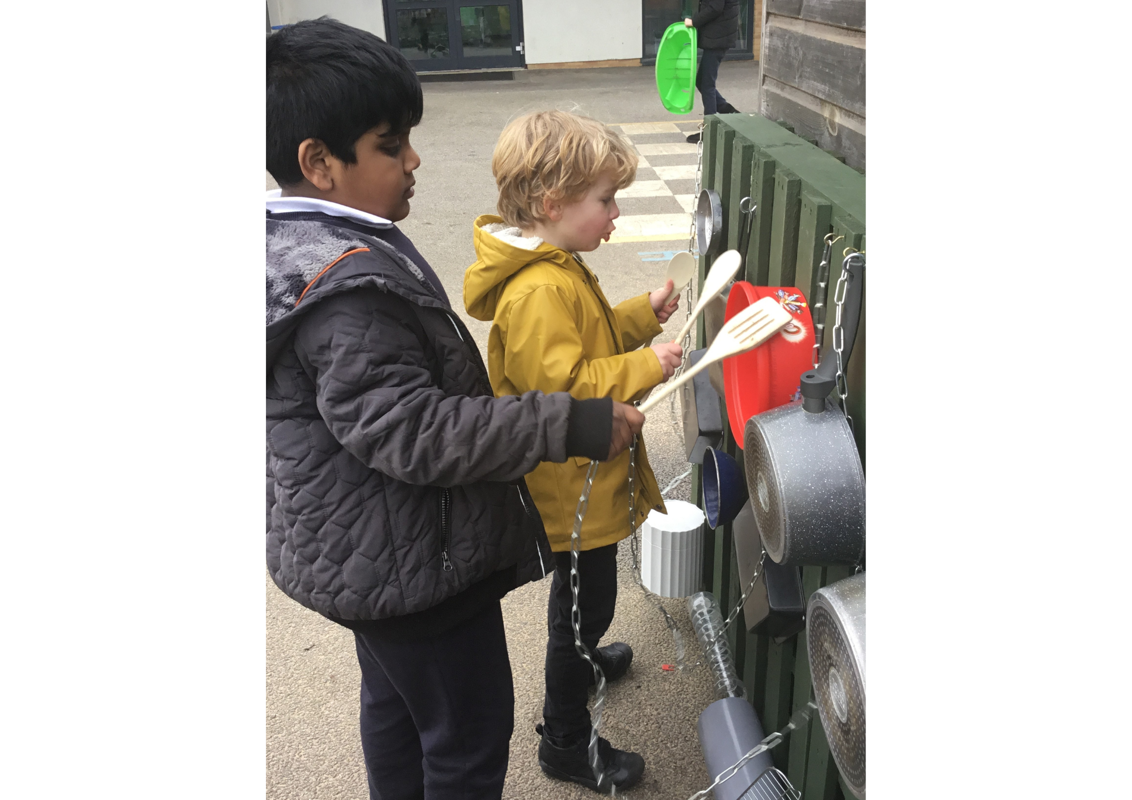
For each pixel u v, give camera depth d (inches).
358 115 44.7
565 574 66.7
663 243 217.0
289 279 43.3
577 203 57.5
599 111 392.2
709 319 80.7
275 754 80.1
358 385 43.1
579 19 524.4
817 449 45.1
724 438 77.5
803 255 57.7
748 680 76.8
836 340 45.3
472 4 518.9
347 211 46.0
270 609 100.0
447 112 403.2
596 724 60.9
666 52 160.1
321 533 47.3
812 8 71.9
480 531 49.3
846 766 40.5
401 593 47.9
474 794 55.6
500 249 56.9
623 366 55.3
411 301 44.3
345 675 89.5
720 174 79.7
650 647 90.4
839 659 39.5
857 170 61.8
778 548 46.9
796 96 77.9
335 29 45.3
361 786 76.4
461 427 43.7
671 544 81.9
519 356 56.5
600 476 62.6
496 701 55.5
